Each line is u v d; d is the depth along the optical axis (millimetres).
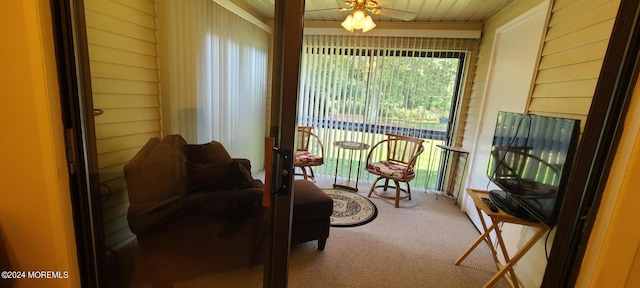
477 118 3031
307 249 2135
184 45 1560
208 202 1470
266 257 1150
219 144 1535
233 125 1479
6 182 960
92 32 1096
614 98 905
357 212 2854
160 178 1467
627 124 850
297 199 2029
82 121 1013
